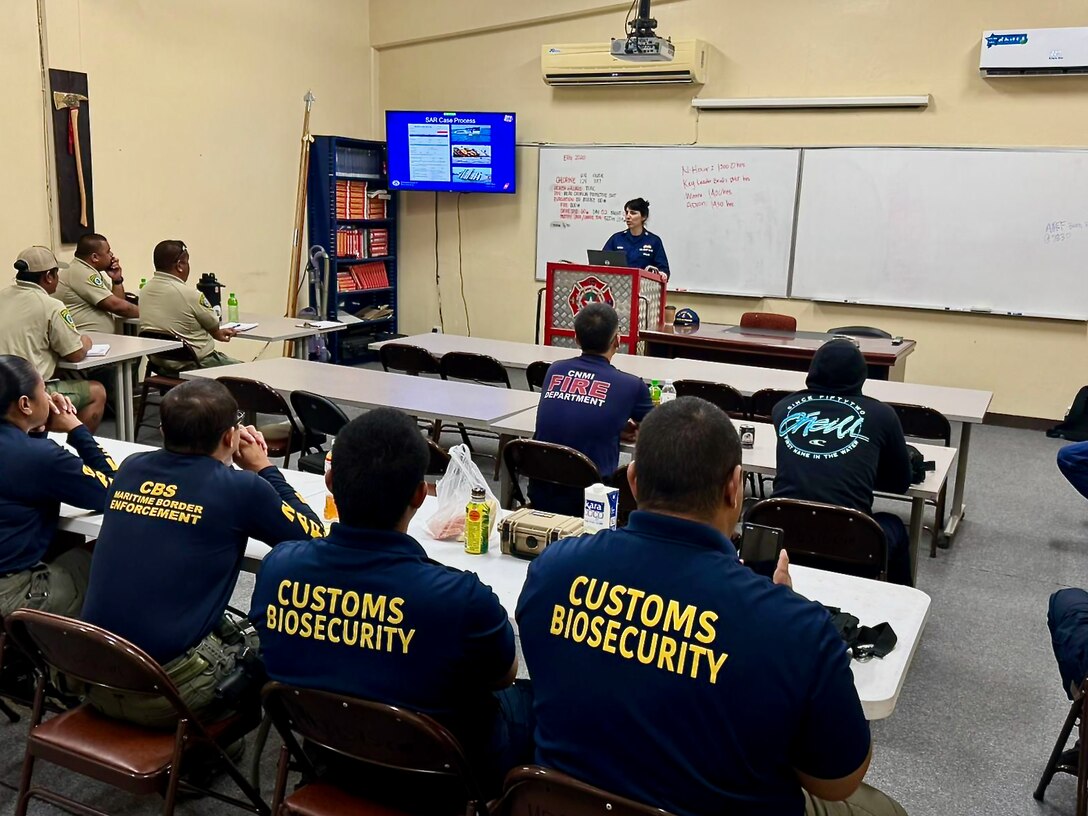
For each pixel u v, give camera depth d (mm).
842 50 6637
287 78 7324
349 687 1421
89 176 5840
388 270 8492
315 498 2455
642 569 1207
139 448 2861
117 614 1822
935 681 2930
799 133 6844
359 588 1427
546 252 7836
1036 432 6453
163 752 1736
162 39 6254
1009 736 2627
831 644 1143
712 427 1253
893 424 2779
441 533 2203
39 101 5512
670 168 7250
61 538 2625
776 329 5984
